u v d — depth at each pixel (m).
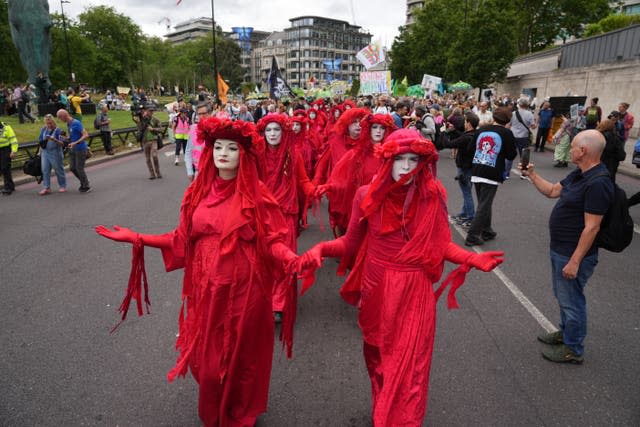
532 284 5.46
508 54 30.14
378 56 29.11
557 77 27.88
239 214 2.68
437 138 10.33
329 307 4.94
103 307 4.81
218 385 2.72
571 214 3.59
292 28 141.12
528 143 13.78
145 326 4.42
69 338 4.19
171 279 5.58
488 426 3.08
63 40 63.69
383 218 2.69
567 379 3.61
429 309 2.69
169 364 3.79
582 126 13.17
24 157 13.73
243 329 2.71
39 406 3.25
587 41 26.84
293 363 3.85
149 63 100.12
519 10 40.03
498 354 3.96
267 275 2.87
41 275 5.67
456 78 31.78
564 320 3.93
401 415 2.47
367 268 2.85
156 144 12.45
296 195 5.04
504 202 9.62
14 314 4.65
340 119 6.25
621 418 3.16
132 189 11.02
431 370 3.72
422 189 2.65
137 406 3.27
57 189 11.12
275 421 3.14
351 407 3.29
